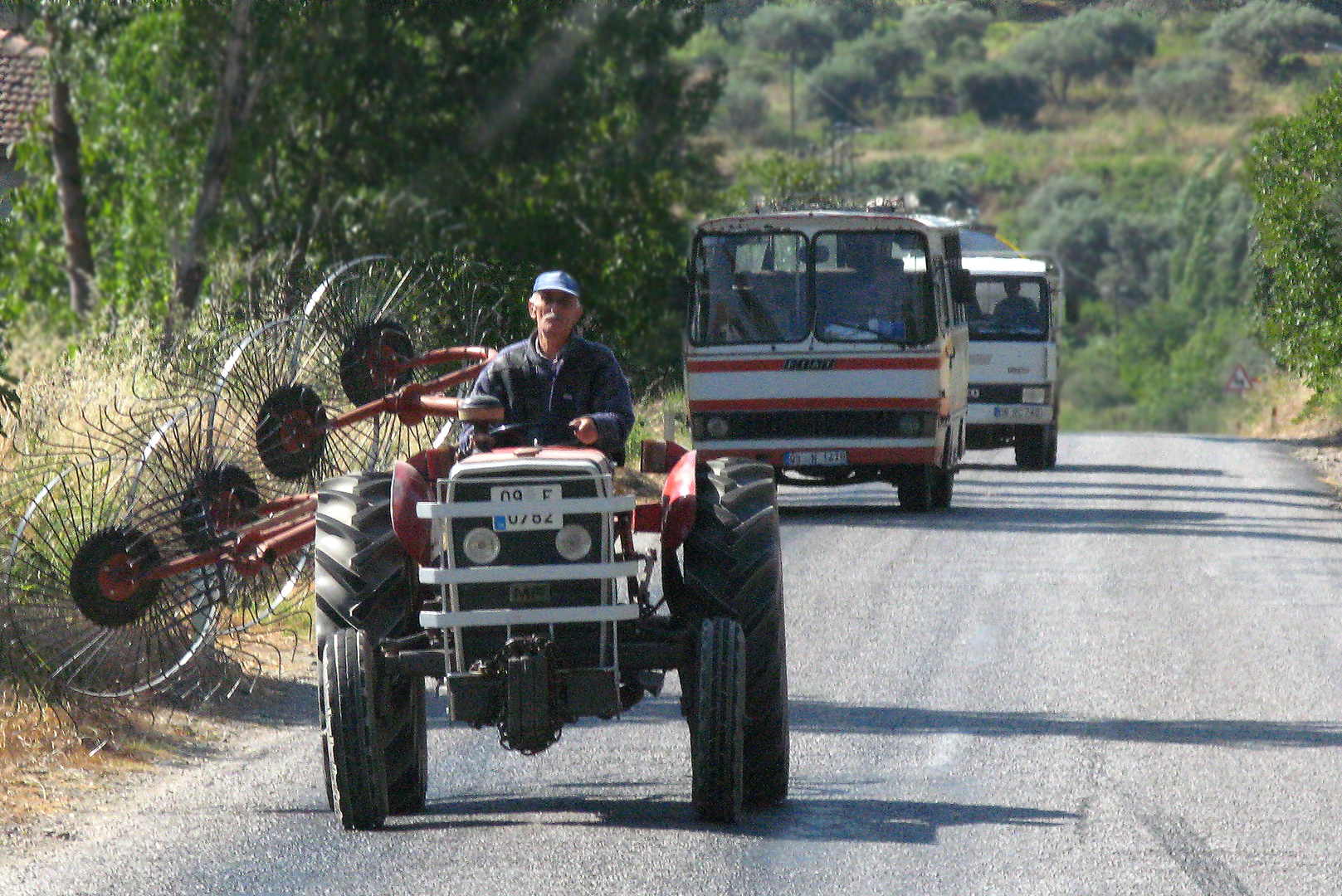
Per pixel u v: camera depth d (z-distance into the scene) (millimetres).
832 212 76125
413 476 27781
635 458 79562
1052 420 104062
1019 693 38688
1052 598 51844
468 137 103312
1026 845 26719
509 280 74562
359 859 26125
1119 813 28625
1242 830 27547
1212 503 81500
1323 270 122062
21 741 33250
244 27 97312
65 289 109312
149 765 32938
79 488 37938
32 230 109438
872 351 73000
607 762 32719
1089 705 37344
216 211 99438
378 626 28094
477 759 33156
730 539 28484
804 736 34562
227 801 30078
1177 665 41750
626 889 24391
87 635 35844
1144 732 34812
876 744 33781
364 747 27141
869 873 25203
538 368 28594
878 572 57250
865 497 85125
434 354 41969
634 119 109750
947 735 34500
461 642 26625
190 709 37094
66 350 58062
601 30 104812
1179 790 30188
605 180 105125
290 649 43000
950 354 76000
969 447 108000
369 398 43000
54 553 36344
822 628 46906
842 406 73188
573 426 27188
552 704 26109
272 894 24391
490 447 27312
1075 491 88125
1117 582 55000
